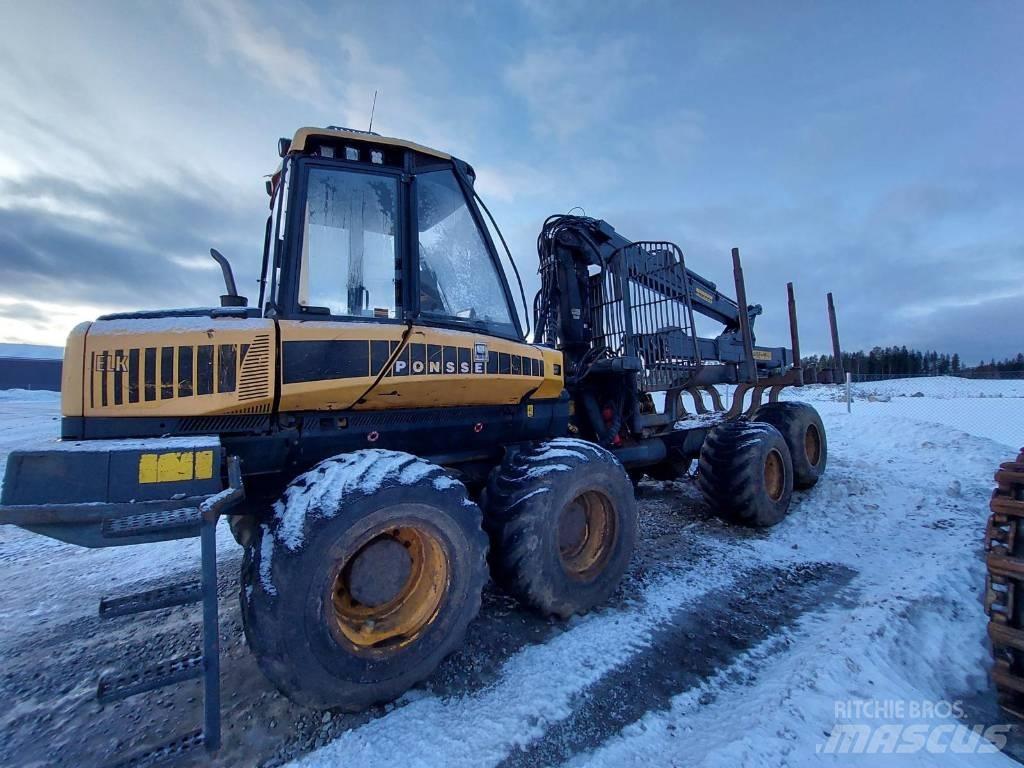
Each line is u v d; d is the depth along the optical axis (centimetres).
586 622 312
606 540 333
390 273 293
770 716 209
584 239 490
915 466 737
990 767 192
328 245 279
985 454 770
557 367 370
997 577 235
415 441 313
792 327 675
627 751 206
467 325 319
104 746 220
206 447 212
